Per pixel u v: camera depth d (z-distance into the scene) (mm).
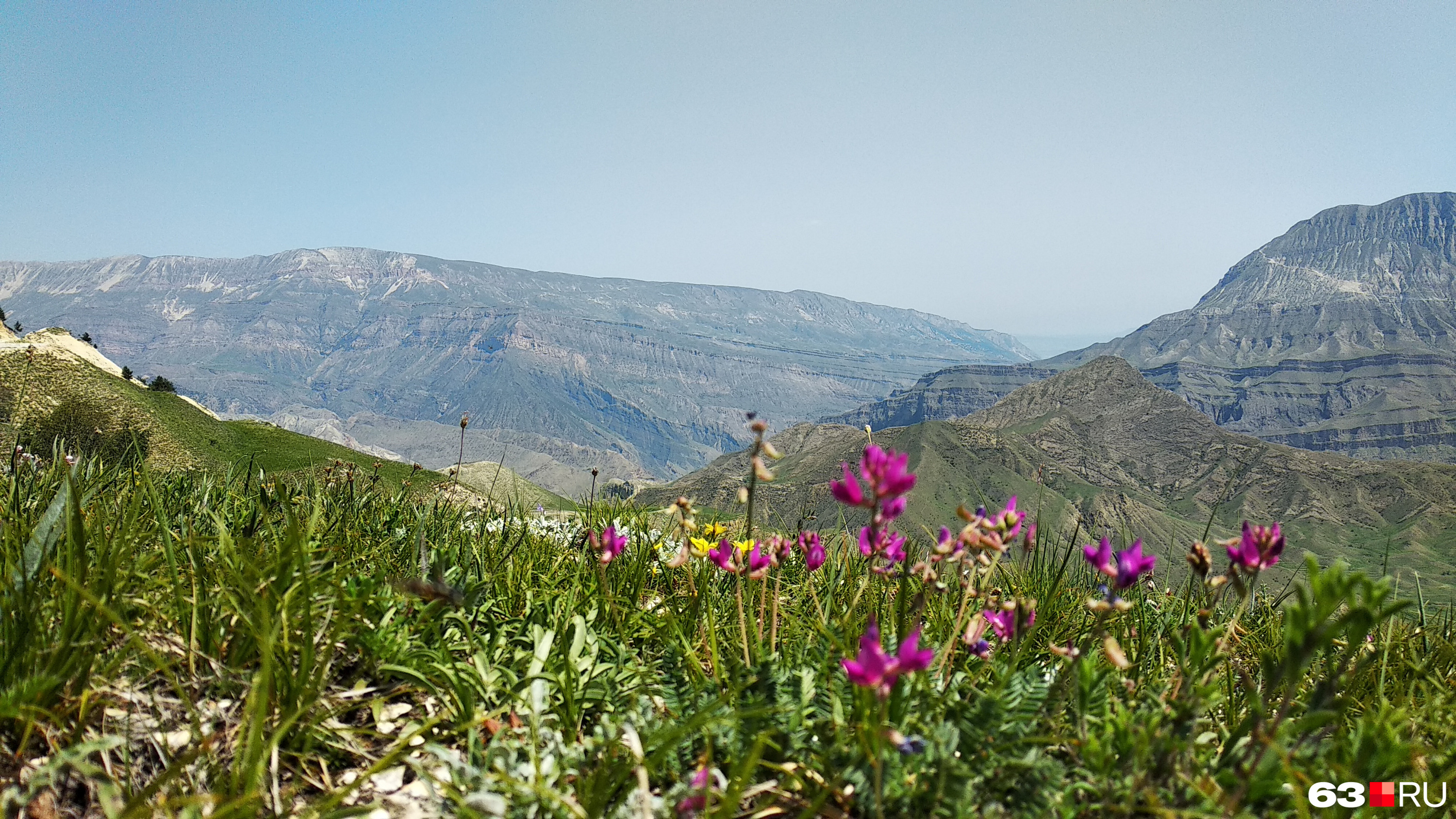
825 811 2943
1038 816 2768
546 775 3037
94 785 2809
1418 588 4645
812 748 3150
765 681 3461
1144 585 5078
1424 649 4523
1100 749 2887
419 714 3645
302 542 4316
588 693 3684
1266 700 3180
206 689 3387
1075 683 3406
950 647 3721
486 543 5855
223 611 3723
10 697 2781
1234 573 3041
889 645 3885
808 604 5363
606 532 4711
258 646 3424
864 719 2984
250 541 4574
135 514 4195
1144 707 3410
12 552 3730
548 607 4555
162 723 3145
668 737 2938
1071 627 4941
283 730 2834
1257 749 2752
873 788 2844
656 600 5516
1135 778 2713
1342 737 3180
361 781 2754
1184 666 3514
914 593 4703
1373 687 4184
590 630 4367
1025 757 2992
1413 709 3730
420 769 2805
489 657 4008
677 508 4031
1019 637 3721
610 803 2869
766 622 4875
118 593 3547
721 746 3162
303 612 3670
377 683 3773
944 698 3271
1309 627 2354
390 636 3887
